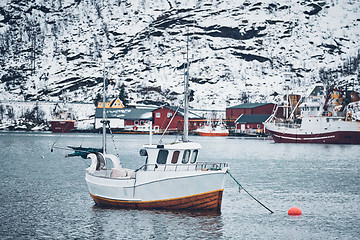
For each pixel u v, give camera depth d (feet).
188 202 153.48
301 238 143.84
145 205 158.30
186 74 171.83
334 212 177.17
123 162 339.57
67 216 161.58
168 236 139.54
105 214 160.25
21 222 155.43
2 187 221.66
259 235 145.28
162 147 158.10
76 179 248.73
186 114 168.96
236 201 193.77
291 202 194.39
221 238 139.95
